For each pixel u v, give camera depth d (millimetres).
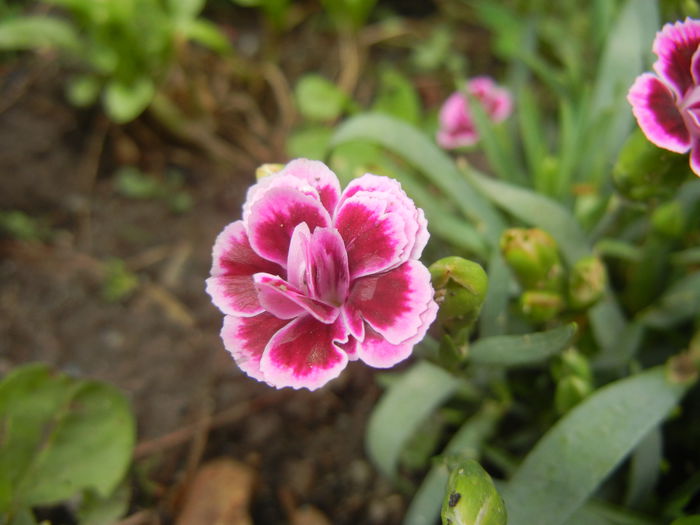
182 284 197
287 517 160
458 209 182
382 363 90
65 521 155
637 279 154
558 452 120
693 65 103
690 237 160
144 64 214
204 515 155
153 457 166
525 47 199
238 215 213
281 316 94
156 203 213
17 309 189
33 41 211
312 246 90
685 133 100
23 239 201
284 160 224
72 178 213
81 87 221
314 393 177
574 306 131
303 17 256
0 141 214
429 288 91
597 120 155
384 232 93
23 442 142
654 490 146
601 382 150
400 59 252
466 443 146
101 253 202
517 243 121
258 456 169
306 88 217
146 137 224
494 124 181
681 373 124
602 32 185
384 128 151
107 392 148
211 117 231
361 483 166
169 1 215
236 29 253
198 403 175
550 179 159
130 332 188
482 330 133
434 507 137
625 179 122
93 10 203
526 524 116
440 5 262
